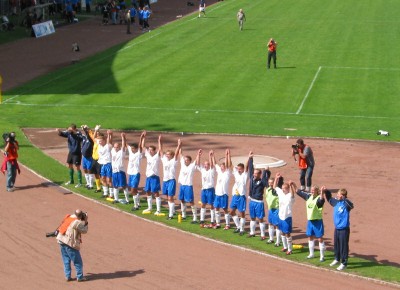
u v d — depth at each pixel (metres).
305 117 47.75
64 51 70.19
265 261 25.92
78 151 33.91
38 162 37.62
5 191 33.03
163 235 28.34
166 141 42.28
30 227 28.61
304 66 61.72
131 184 31.20
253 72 59.81
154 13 95.06
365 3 97.44
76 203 31.80
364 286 23.81
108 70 61.22
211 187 29.42
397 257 26.69
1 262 25.22
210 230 29.14
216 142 42.16
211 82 56.75
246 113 48.66
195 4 102.94
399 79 57.41
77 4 96.00
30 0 86.06
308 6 95.88
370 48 68.69
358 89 54.69
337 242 25.25
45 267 24.88
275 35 75.56
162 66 62.34
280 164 37.78
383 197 33.12
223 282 23.91
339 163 38.34
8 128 44.44
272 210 27.27
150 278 24.14
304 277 24.50
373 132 44.31
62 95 53.34
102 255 26.09
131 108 49.88
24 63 64.88
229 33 77.38
